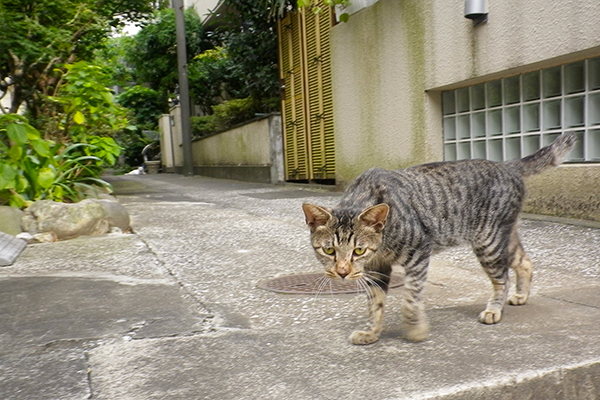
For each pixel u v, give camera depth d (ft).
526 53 5.86
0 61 8.22
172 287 4.00
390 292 3.83
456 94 7.38
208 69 18.81
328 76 10.39
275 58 14.21
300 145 11.92
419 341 2.84
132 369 2.58
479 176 3.16
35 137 6.44
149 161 24.20
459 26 6.74
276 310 3.47
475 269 4.32
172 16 21.24
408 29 7.72
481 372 2.45
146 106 24.31
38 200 6.66
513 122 6.57
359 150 9.26
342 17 8.77
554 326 2.96
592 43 5.16
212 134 17.63
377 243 2.82
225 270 4.53
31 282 4.10
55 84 9.76
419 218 2.88
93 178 8.52
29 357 2.74
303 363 2.61
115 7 11.09
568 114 5.91
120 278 4.24
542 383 2.43
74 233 5.98
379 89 8.55
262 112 15.96
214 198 10.30
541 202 6.20
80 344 2.91
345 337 2.94
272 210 8.16
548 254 4.59
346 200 3.09
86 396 2.34
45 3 8.48
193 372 2.54
